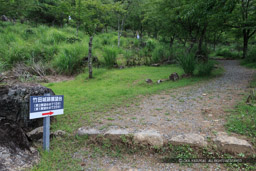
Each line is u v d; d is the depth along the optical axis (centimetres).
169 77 799
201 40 1326
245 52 1770
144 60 1324
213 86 649
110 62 1113
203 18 886
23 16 2123
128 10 1606
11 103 303
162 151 266
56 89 667
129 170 234
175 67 1159
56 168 235
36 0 1856
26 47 1120
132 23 2278
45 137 265
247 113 360
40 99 250
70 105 481
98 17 901
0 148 223
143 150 272
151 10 1558
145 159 257
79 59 1063
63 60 997
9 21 2069
